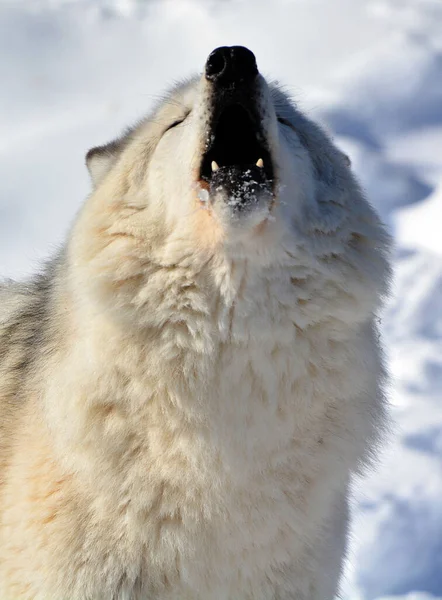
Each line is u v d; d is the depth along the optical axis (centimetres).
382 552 2103
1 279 1873
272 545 1230
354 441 1264
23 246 3856
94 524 1191
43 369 1290
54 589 1184
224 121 1223
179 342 1165
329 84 5275
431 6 6391
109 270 1190
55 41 6594
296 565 1269
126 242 1201
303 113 1467
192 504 1189
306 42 6106
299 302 1178
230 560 1216
